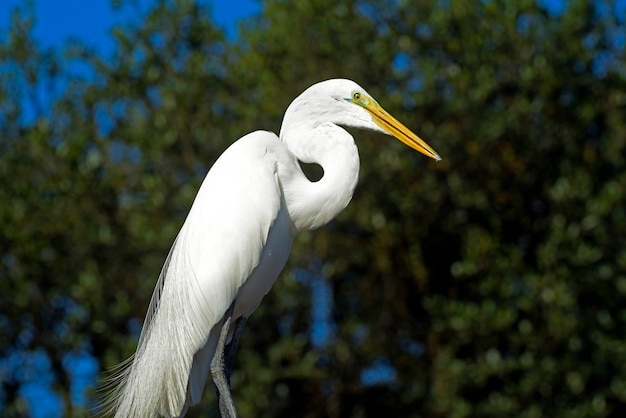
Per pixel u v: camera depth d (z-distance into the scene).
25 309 15.49
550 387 14.73
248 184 7.32
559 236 14.76
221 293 7.14
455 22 15.59
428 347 15.53
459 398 14.50
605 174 15.80
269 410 14.89
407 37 15.41
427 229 15.46
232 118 15.98
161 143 15.14
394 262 15.54
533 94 15.55
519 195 15.70
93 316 15.23
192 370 7.25
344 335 15.00
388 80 15.53
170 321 7.19
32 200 15.29
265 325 15.16
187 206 14.55
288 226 7.60
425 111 15.11
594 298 15.49
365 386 15.50
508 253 15.23
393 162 14.47
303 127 7.76
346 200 7.65
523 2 15.61
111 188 15.44
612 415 15.70
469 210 15.62
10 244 15.40
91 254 15.47
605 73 16.19
